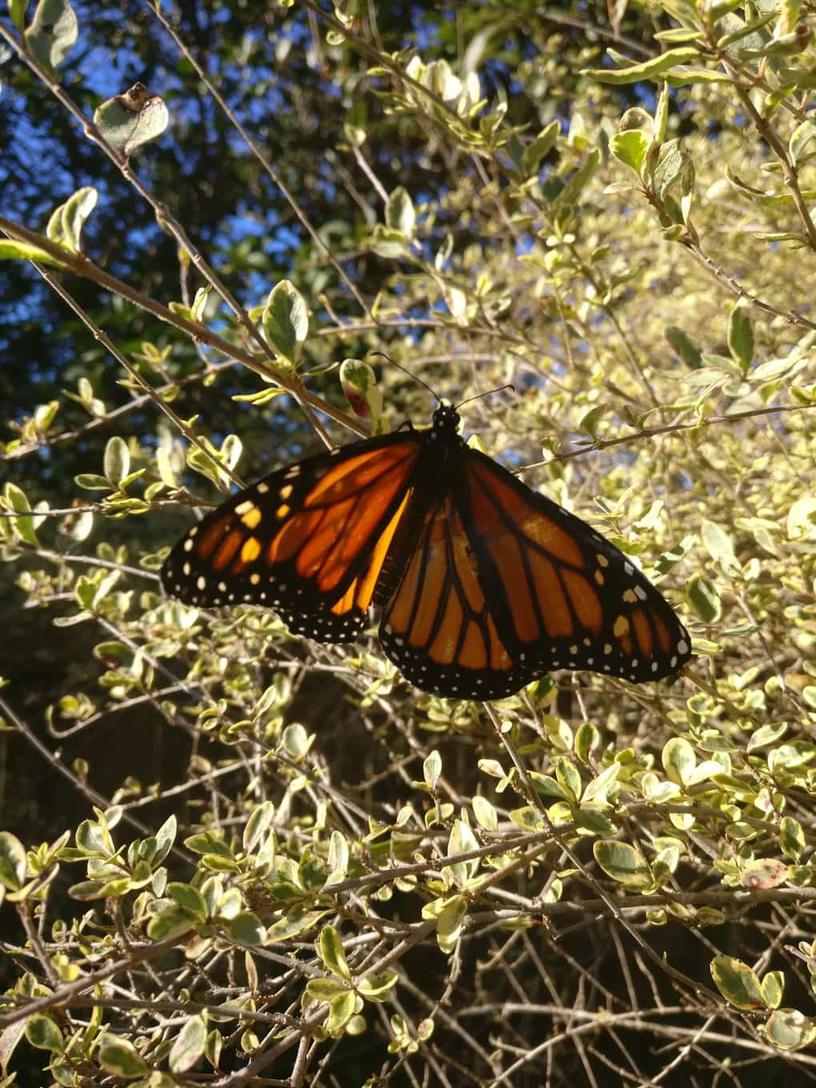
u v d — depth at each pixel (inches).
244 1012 7.4
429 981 17.6
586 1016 11.2
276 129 28.0
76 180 28.0
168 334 24.5
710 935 16.6
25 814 18.0
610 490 12.7
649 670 7.7
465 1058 16.9
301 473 7.9
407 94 11.1
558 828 8.1
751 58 6.6
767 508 11.1
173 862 17.2
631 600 7.8
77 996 6.7
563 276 11.4
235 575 7.8
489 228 19.0
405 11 26.4
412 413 20.7
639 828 10.1
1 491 23.1
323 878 7.5
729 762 8.7
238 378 24.4
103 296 26.5
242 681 11.7
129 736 18.8
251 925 6.8
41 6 7.1
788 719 11.1
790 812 11.3
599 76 6.6
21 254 6.8
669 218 7.9
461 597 8.3
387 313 12.6
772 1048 9.4
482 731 11.0
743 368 8.2
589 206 20.2
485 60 23.9
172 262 27.4
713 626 9.2
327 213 28.2
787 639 11.7
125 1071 6.6
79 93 27.2
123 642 11.6
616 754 9.0
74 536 11.1
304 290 25.9
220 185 28.5
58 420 24.4
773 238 8.0
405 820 8.9
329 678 17.8
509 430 13.9
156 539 20.9
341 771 17.0
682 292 16.1
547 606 8.1
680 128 20.9
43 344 26.6
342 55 21.4
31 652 19.0
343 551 8.2
